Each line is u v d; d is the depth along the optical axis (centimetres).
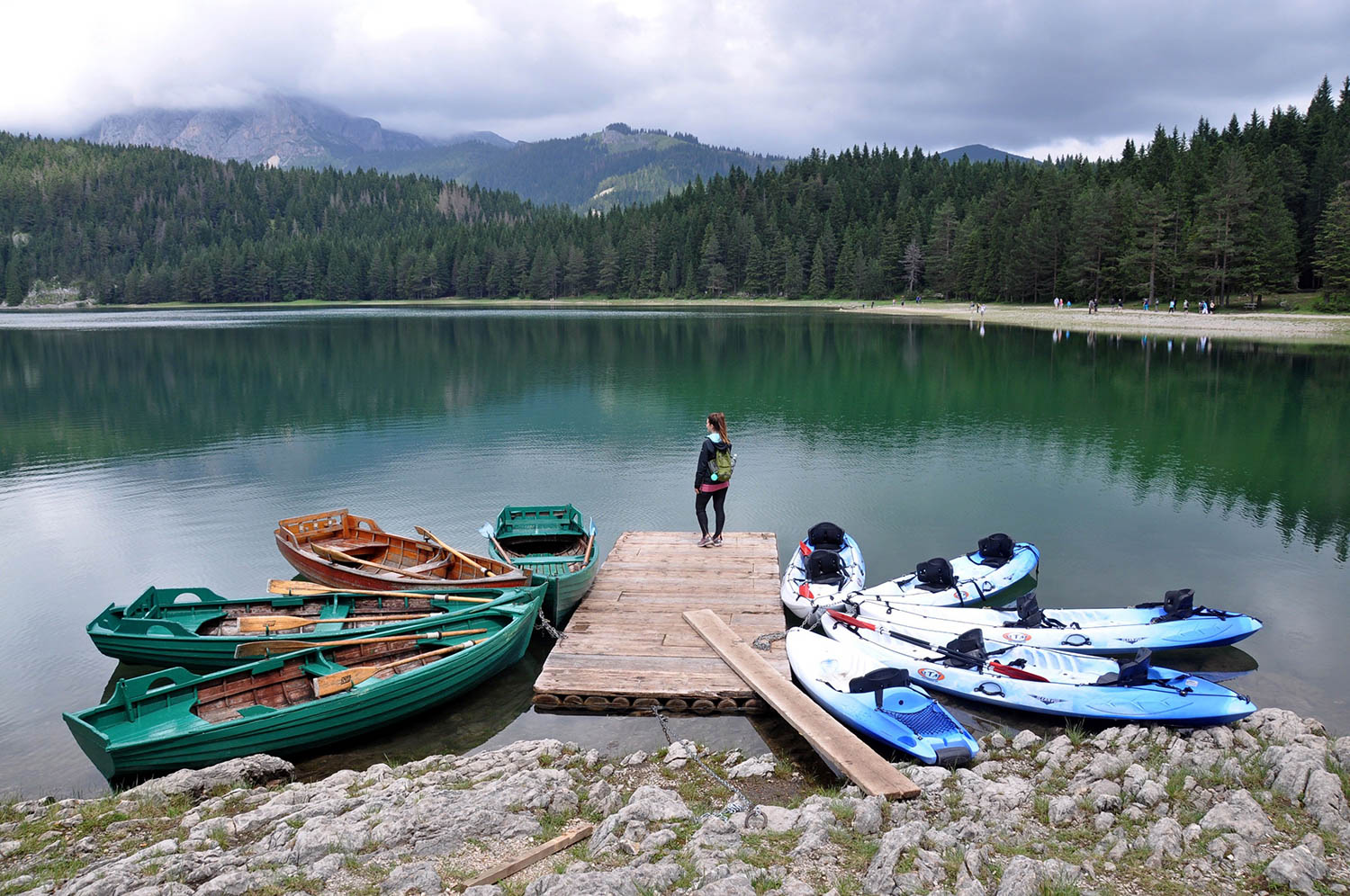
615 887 494
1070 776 718
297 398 3338
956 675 909
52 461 2236
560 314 11250
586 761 780
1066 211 9600
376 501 1819
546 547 1418
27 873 565
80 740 757
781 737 862
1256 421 2630
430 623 993
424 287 17775
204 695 825
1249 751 745
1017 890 493
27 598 1295
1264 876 523
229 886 522
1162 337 5762
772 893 501
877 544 1478
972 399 3152
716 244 15262
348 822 611
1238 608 1181
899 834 565
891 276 13200
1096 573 1320
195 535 1594
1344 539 1484
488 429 2647
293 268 18012
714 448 1377
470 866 562
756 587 1219
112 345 5878
